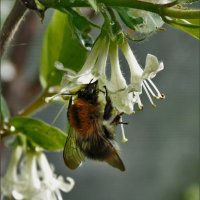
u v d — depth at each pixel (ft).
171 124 1.37
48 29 0.60
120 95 0.51
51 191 0.60
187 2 0.50
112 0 0.51
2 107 0.59
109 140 0.54
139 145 1.38
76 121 0.54
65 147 0.54
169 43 1.25
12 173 0.60
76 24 0.52
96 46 0.52
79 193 1.35
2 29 0.54
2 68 0.69
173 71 1.31
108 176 1.38
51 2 0.52
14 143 0.60
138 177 1.41
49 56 0.60
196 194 1.32
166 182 1.43
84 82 0.52
